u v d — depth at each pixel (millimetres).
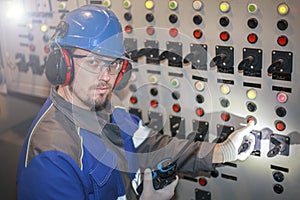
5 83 2117
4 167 2039
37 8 1904
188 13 1469
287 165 1436
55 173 1225
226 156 1491
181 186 1695
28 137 1318
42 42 1953
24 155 1299
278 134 1425
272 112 1413
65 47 1259
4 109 2113
